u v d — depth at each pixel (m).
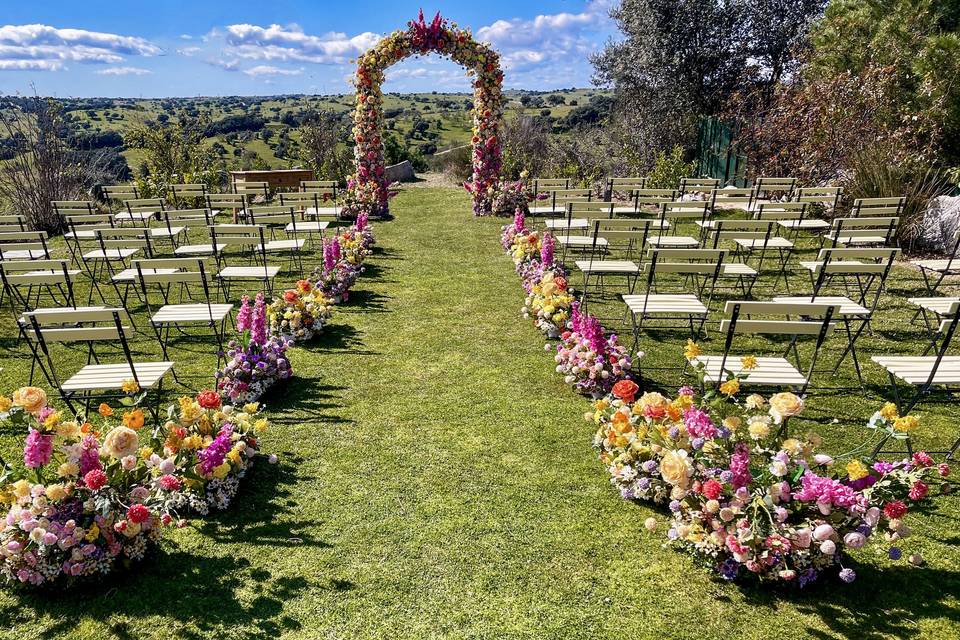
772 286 6.47
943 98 8.78
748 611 2.21
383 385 4.15
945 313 4.27
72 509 2.33
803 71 11.51
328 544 2.58
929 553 2.48
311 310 5.03
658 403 2.66
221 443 2.78
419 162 18.48
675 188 11.48
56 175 10.32
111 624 2.18
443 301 6.05
